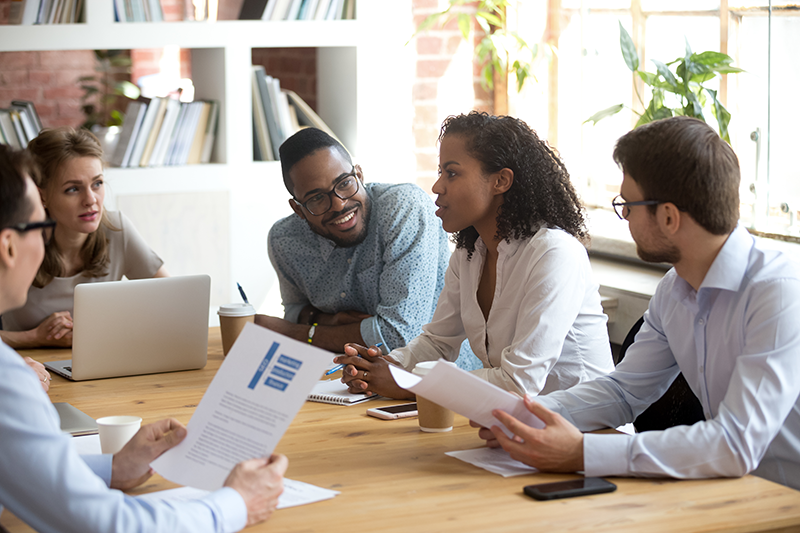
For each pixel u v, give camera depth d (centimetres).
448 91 393
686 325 153
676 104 331
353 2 369
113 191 335
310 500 121
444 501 121
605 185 382
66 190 231
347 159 219
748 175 318
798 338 131
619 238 336
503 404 135
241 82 350
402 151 388
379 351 179
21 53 490
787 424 148
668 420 166
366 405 174
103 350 194
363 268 229
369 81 376
